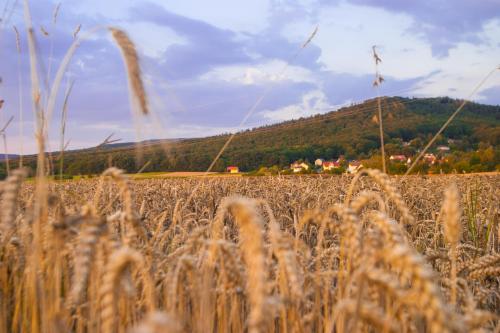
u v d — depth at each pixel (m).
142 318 2.67
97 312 2.35
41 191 2.29
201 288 2.42
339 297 2.50
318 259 2.64
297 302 2.30
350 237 2.30
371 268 1.80
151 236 3.41
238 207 1.59
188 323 2.77
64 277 2.87
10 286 3.20
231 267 2.47
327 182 16.20
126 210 2.62
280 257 2.12
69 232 2.32
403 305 2.12
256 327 1.45
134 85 2.04
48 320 2.35
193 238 2.79
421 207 9.92
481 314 2.04
